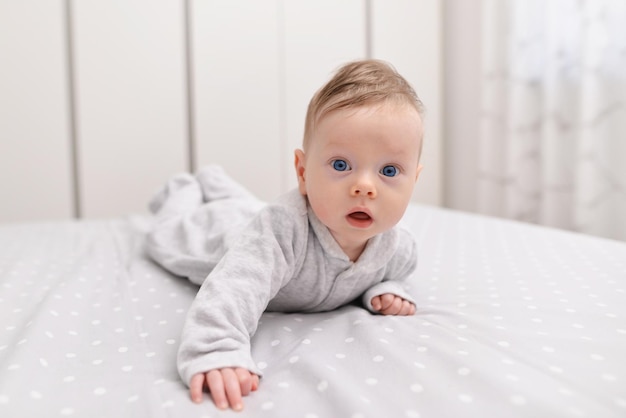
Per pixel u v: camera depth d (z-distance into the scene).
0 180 2.20
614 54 1.93
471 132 2.62
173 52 2.37
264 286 0.75
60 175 2.27
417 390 0.57
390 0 2.63
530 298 0.87
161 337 0.77
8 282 1.03
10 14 2.16
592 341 0.68
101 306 0.90
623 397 0.55
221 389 0.58
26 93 2.20
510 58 2.27
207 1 2.39
